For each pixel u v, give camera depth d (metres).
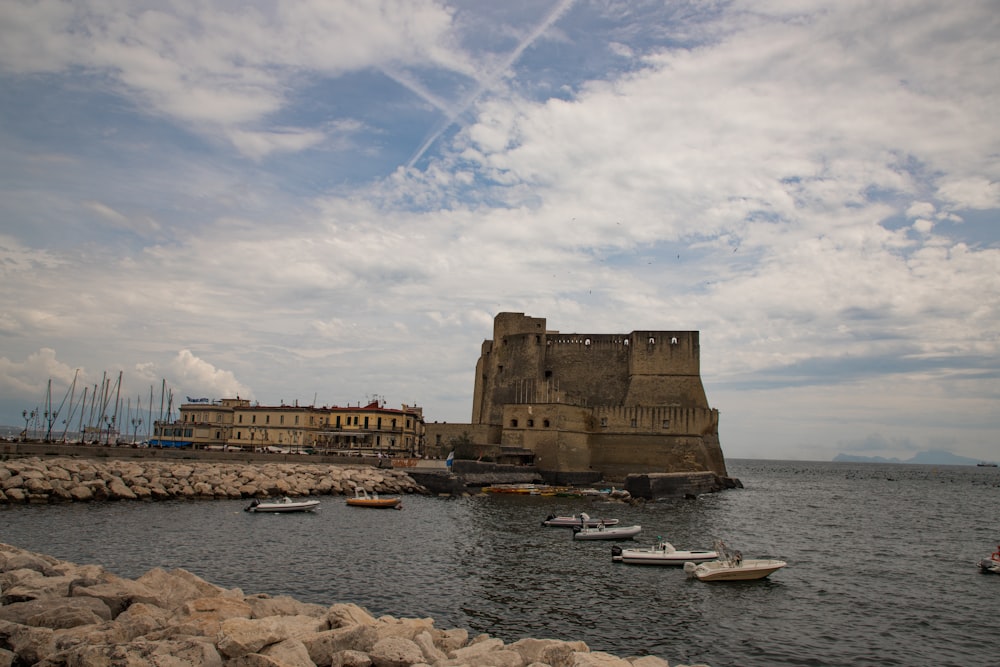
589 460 109.38
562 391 118.50
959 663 26.48
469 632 27.47
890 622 31.47
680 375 116.81
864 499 110.00
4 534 42.72
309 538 46.66
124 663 15.07
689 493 94.06
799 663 25.89
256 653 16.56
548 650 19.97
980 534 65.75
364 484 80.38
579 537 50.19
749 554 47.75
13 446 66.00
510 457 101.25
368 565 38.78
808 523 69.25
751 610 32.44
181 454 78.81
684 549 47.44
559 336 126.75
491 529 54.56
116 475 64.56
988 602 35.44
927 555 50.50
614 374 122.62
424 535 50.12
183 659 15.75
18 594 20.27
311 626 20.36
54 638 16.70
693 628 29.41
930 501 111.81
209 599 20.80
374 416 120.69
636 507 76.25
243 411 122.44
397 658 17.95
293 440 120.31
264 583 33.91
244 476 72.31
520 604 32.03
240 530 48.69
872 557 48.59
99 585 22.00
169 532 46.38
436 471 88.06
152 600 21.84
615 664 19.45
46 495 57.56
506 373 123.50
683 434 108.88
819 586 37.84
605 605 32.34
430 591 33.72
